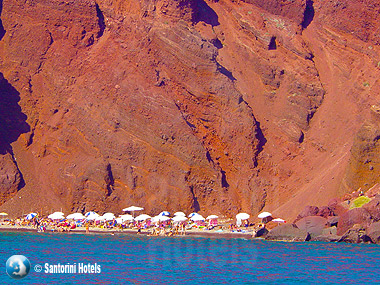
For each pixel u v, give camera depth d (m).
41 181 78.69
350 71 84.81
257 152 77.06
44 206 75.44
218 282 36.62
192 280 37.28
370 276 38.41
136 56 83.25
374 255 47.41
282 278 37.88
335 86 84.31
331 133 77.50
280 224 63.72
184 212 72.06
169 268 41.53
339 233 58.34
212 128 79.19
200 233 64.88
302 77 84.75
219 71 82.00
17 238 61.03
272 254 48.25
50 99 86.62
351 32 88.62
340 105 80.56
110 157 76.69
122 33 87.12
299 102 81.88
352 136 75.12
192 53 82.12
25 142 83.31
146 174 75.19
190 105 80.56
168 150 75.44
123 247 52.91
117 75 82.00
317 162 74.94
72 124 81.62
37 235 65.00
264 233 62.00
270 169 76.06
